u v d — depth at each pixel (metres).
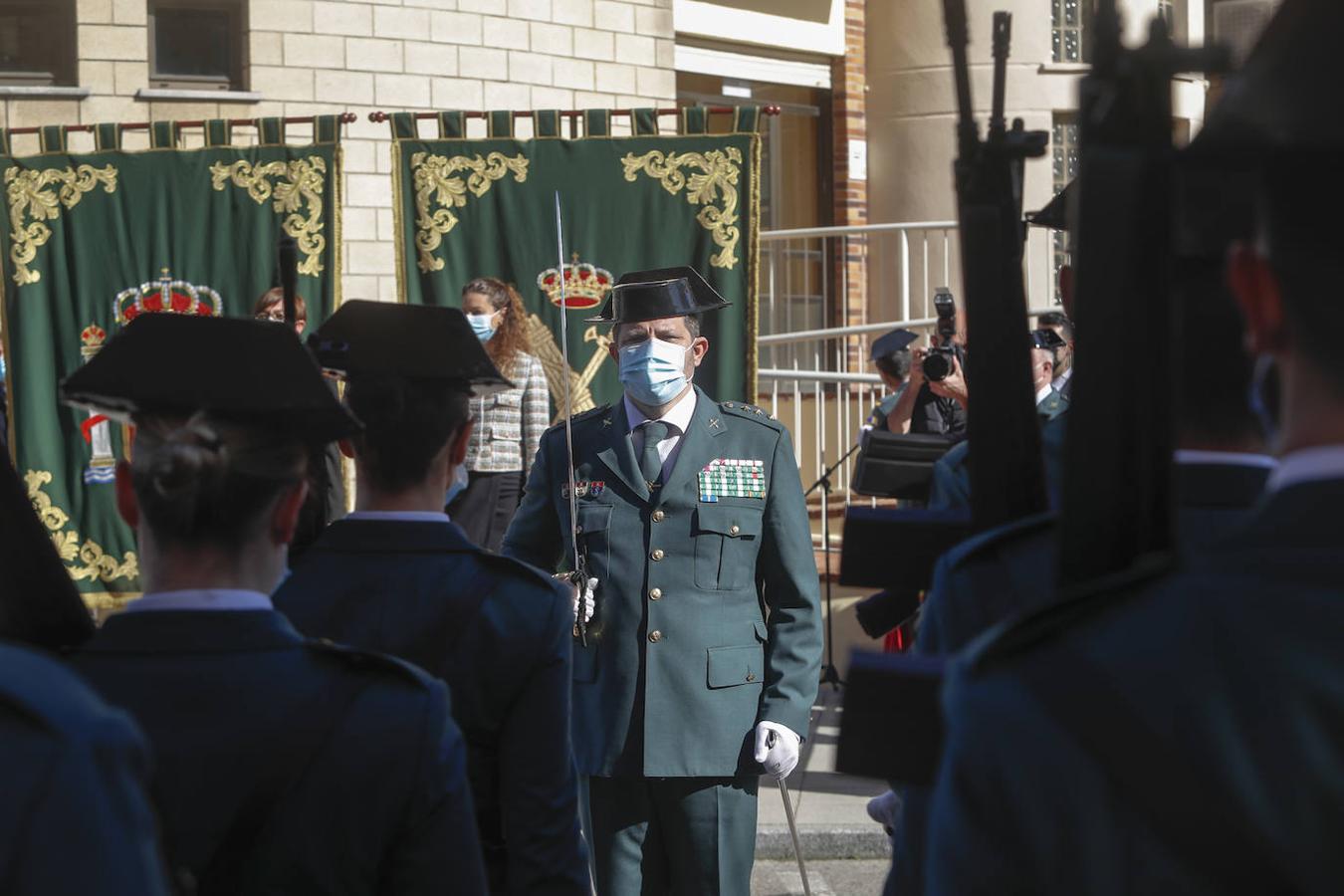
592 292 7.39
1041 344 4.80
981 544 1.58
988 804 0.92
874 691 1.36
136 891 1.04
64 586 1.75
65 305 7.62
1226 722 0.84
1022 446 1.70
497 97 9.56
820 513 9.27
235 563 1.63
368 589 2.30
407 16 9.34
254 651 1.61
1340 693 0.82
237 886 1.55
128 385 1.63
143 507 1.62
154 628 1.60
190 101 9.02
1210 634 0.87
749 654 3.84
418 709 1.67
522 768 2.30
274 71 9.12
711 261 7.32
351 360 2.31
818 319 11.96
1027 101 11.35
